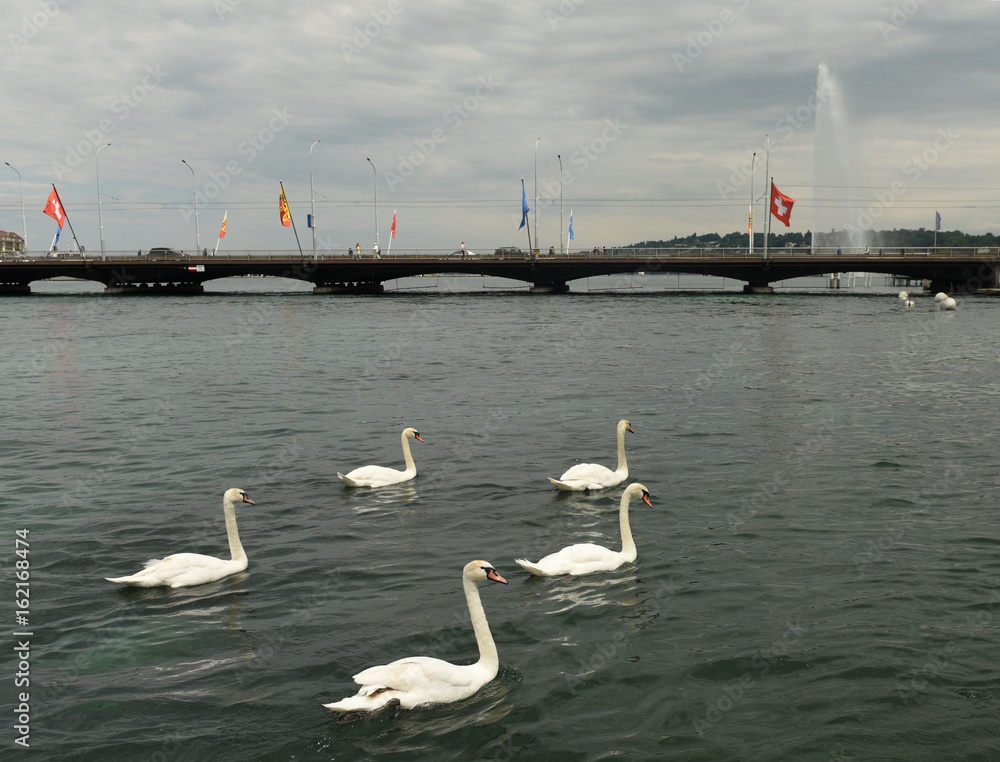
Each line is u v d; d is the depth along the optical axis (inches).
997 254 4365.2
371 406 1187.9
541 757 343.9
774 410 1133.7
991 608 483.8
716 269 4761.3
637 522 651.5
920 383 1381.6
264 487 756.6
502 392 1310.3
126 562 566.9
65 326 2736.2
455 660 423.2
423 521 655.8
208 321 2977.4
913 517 658.2
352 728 363.9
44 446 933.2
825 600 498.0
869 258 4407.0
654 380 1434.5
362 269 5078.7
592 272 4950.8
